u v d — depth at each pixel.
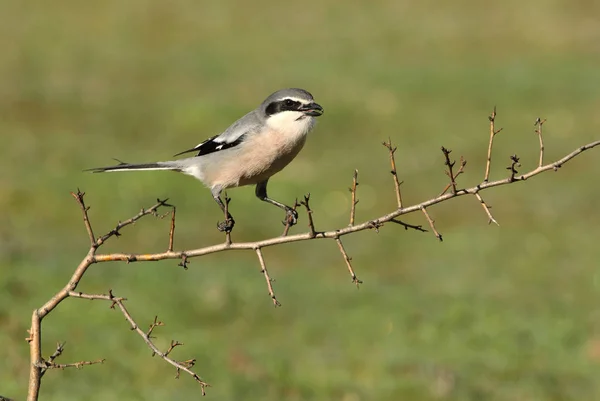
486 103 24.00
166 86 25.08
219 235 16.28
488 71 26.30
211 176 8.00
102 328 11.23
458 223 17.22
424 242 16.31
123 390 9.91
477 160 20.27
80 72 25.91
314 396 10.35
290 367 10.98
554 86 25.09
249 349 11.32
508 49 28.41
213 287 12.92
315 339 11.94
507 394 10.55
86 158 19.34
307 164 19.89
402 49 28.50
